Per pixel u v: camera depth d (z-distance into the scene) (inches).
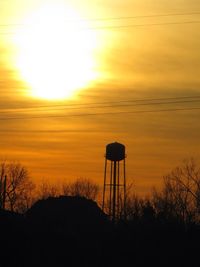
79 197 6013.8
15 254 4360.2
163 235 4697.3
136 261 4596.5
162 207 5738.2
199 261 4478.3
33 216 5182.1
